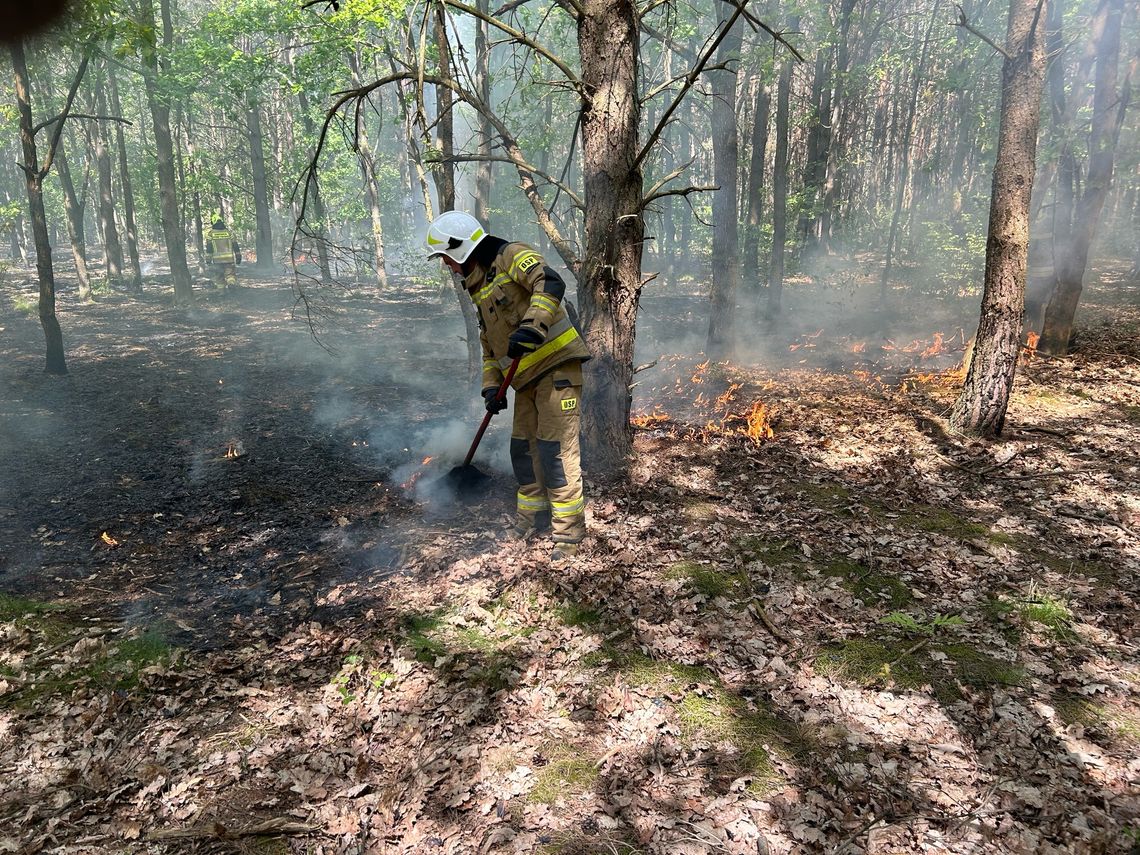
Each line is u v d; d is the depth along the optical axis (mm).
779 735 2859
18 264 26062
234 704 3141
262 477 5844
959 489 5152
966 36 14758
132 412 7953
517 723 2955
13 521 5023
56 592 4055
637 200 4836
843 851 2336
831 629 3525
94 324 14008
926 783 2615
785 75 12070
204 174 22766
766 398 7727
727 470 5516
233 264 18547
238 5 13938
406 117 5766
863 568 4066
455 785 2650
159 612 3850
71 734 2961
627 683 3158
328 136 18062
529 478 4340
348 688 3213
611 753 2781
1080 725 2859
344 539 4660
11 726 2990
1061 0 10695
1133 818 2432
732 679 3189
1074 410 6961
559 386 3971
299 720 3023
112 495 5512
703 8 11867
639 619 3604
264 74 14930
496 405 4004
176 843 2457
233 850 2430
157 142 15523
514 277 3885
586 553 4207
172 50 14383
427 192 4992
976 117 15148
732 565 4086
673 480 5234
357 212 21172
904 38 16578
